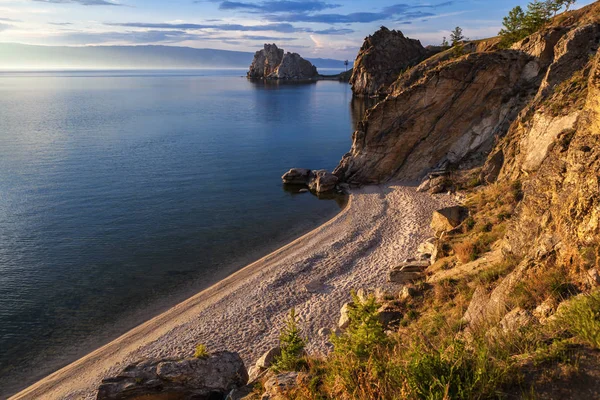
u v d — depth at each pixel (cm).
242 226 4553
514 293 1131
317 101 18400
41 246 3916
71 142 8800
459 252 2177
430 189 5053
